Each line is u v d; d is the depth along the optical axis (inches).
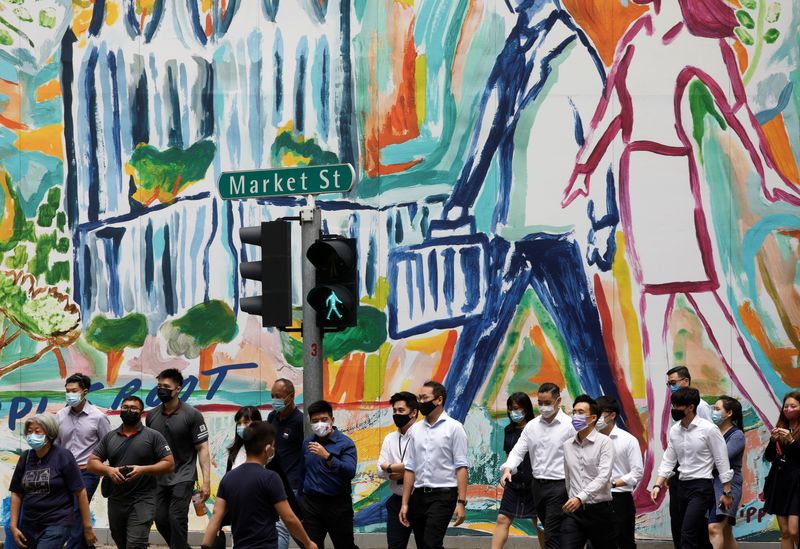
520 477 522.0
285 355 622.2
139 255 639.1
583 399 441.1
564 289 610.5
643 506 599.2
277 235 428.8
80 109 648.4
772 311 605.9
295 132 633.0
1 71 652.1
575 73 618.2
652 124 615.2
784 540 525.0
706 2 617.0
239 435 469.1
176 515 498.0
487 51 622.5
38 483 436.5
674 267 609.3
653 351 606.2
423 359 615.5
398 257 621.0
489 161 618.2
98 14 650.2
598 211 613.0
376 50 629.0
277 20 637.3
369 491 611.5
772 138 611.5
